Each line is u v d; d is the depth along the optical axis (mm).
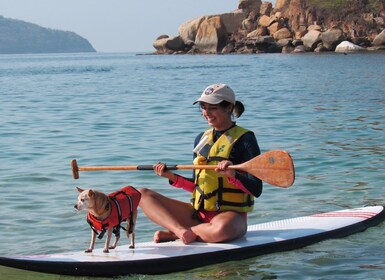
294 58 61938
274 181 5711
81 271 5617
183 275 5680
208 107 5887
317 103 19656
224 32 87938
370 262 5879
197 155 6098
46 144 12445
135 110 18562
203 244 6035
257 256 6031
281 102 20203
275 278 5562
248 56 73000
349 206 7848
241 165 5738
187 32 92688
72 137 13289
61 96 24406
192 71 43312
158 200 6223
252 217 7457
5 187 8891
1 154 11375
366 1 82562
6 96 24891
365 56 60594
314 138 12672
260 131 13758
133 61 76875
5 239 6789
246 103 20125
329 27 81438
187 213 6223
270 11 90000
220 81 31969
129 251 5891
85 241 6723
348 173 9547
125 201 5738
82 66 64625
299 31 81812
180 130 14023
